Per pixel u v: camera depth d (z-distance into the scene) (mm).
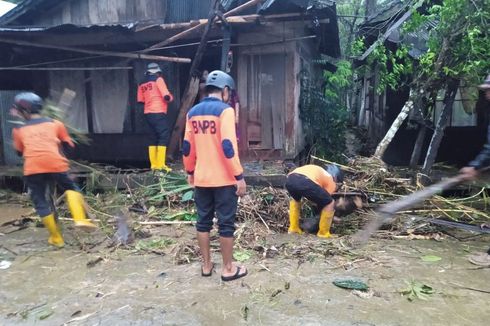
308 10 5703
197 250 4141
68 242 4555
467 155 7852
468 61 5473
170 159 7133
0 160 8070
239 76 7078
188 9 8102
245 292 3307
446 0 5359
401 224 4961
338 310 3016
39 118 4293
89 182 6270
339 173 5168
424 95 6789
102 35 6824
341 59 12938
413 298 3197
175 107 7457
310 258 3986
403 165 8250
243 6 5797
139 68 7465
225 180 3346
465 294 3268
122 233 4645
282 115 7051
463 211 5160
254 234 4605
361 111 15094
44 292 3369
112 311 3037
